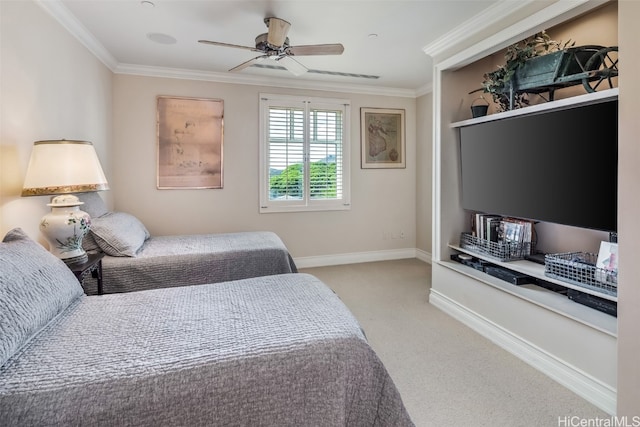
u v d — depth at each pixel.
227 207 4.37
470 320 2.81
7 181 2.07
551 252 2.71
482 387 2.02
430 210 4.90
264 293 1.72
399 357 2.36
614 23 2.20
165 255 2.75
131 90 3.95
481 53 2.76
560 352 2.06
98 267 2.41
